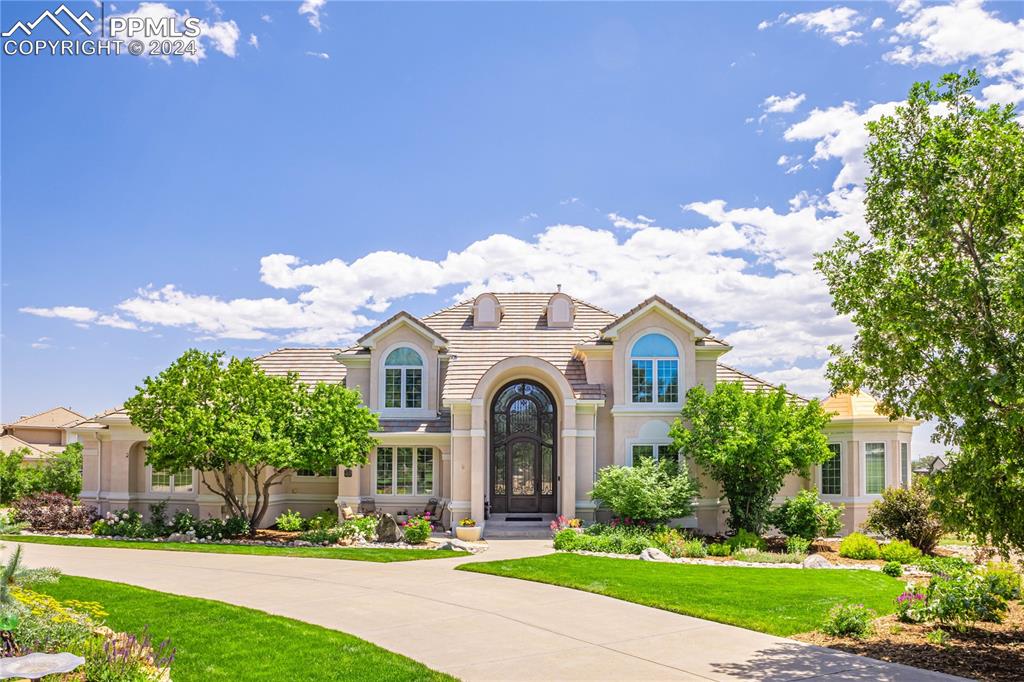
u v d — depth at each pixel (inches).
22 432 2383.1
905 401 454.6
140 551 871.7
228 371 1013.8
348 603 598.2
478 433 1067.3
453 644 478.3
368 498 1138.7
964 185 446.3
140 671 381.1
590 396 1090.7
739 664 430.3
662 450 1084.5
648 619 544.1
